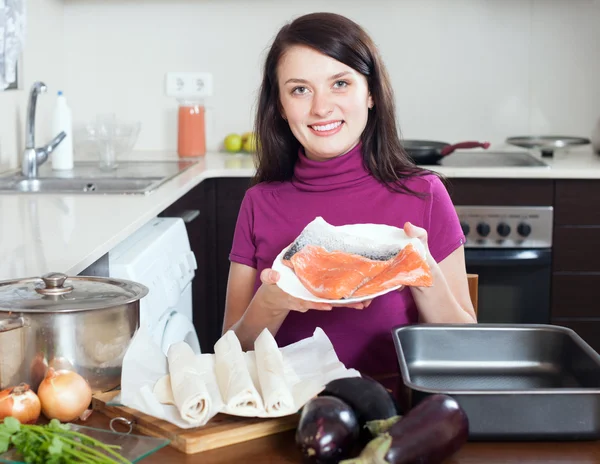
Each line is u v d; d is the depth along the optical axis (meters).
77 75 3.48
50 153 2.87
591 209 2.89
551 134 3.46
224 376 1.04
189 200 2.80
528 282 2.94
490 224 2.90
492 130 3.46
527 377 1.18
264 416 0.98
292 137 1.61
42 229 1.81
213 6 3.42
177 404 0.99
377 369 1.51
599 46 3.39
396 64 3.43
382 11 3.39
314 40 1.44
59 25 3.38
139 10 3.43
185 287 2.27
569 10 3.37
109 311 1.08
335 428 0.88
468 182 2.90
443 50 3.41
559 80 3.42
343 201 1.56
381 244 1.27
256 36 3.44
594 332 2.94
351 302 1.17
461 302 1.56
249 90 3.47
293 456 0.94
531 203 2.90
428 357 1.21
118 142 2.99
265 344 1.10
